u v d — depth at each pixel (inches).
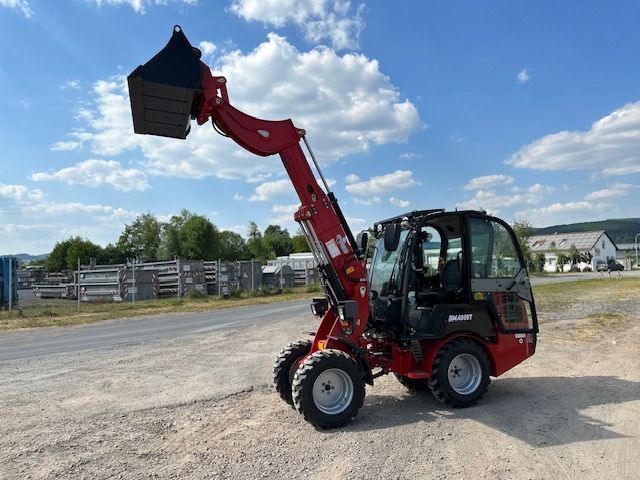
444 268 273.6
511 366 266.5
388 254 278.8
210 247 2583.7
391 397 274.4
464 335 256.7
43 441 217.8
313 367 221.3
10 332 634.8
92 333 601.9
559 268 2866.6
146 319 757.9
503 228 275.1
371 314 266.5
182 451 202.8
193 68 203.8
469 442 203.3
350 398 227.9
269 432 222.5
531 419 230.5
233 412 254.7
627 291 967.0
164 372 354.6
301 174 243.4
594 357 362.3
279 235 4008.4
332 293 245.0
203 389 302.5
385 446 201.5
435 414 242.2
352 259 247.1
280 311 807.1
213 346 466.3
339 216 249.8
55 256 2883.9
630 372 315.9
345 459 189.2
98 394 297.6
